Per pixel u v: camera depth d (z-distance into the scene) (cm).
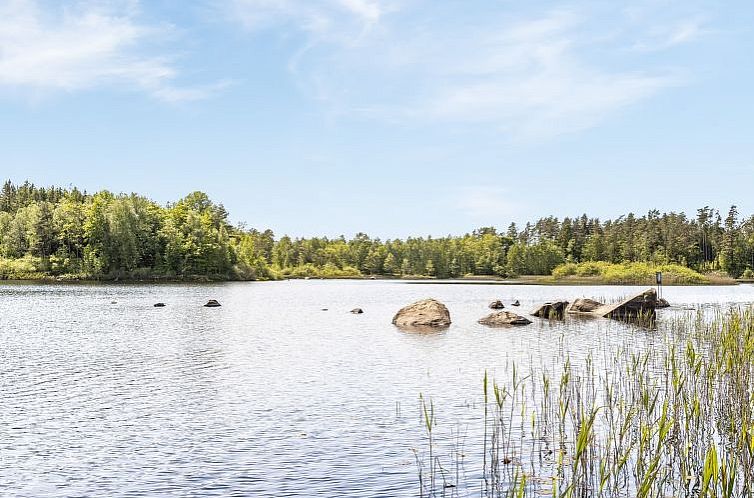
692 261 18800
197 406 2014
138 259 15100
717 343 2541
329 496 1237
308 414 1897
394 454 1495
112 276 14438
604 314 5397
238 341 3784
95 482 1330
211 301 7150
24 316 5581
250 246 19938
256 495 1247
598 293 10269
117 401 2097
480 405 1984
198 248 15925
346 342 3709
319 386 2336
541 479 1302
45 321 5100
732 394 1570
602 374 2459
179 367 2792
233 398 2133
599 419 1741
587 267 16938
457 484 1288
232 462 1451
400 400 2080
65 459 1484
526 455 1466
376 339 3862
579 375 2450
